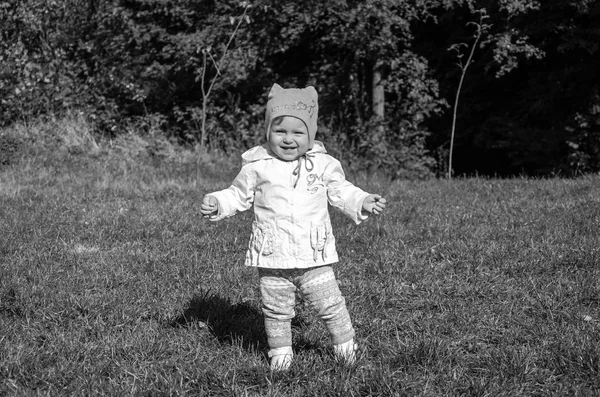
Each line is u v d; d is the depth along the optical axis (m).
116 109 16.89
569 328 4.90
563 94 16.94
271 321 4.30
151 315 5.34
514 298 5.67
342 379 4.08
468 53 17.81
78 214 8.84
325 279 4.21
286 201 4.12
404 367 4.35
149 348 4.61
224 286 5.97
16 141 14.32
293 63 17.36
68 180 12.09
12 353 4.45
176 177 13.42
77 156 14.45
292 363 4.29
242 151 16.09
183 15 16.72
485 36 17.14
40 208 9.14
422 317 5.29
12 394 3.97
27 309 5.30
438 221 8.33
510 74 17.97
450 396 3.97
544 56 16.69
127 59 17.00
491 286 5.93
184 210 9.25
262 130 16.22
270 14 16.02
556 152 17.19
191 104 16.89
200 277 6.23
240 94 17.03
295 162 4.18
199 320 5.20
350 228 7.95
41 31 16.23
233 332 4.96
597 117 16.50
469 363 4.42
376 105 15.92
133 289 5.86
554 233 7.47
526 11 15.54
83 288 5.92
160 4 16.67
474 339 4.87
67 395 3.98
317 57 17.22
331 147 15.69
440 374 4.25
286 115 4.09
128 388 4.02
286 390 4.08
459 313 5.29
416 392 4.02
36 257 6.77
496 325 5.09
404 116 16.47
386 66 16.25
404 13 16.12
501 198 10.16
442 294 5.78
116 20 16.89
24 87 15.43
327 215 4.23
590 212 8.50
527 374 4.20
